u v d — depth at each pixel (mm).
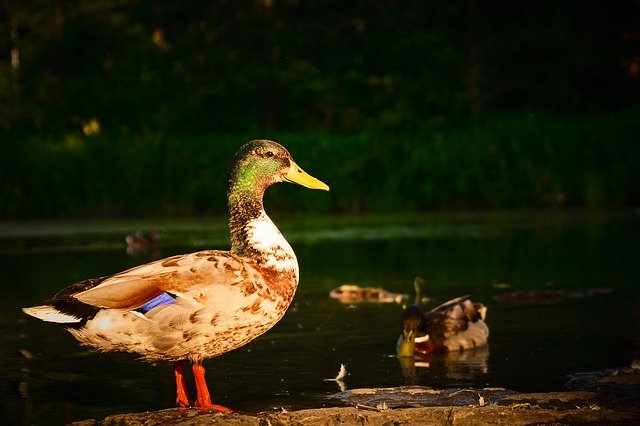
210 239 16438
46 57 31531
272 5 32281
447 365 7039
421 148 24875
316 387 6363
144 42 32656
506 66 32688
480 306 8320
